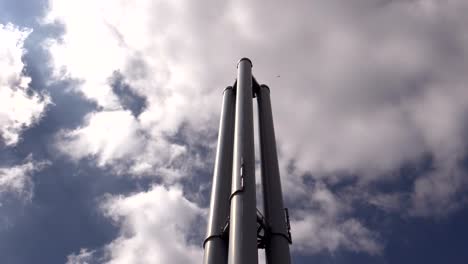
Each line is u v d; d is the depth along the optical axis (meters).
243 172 19.89
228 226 19.64
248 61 29.23
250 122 23.34
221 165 23.66
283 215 21.23
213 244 19.47
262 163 24.69
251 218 17.95
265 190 22.81
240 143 21.75
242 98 25.28
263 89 29.53
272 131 26.16
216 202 21.53
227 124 26.67
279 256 19.17
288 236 20.53
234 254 16.45
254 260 16.25
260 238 20.41
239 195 19.00
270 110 27.92
